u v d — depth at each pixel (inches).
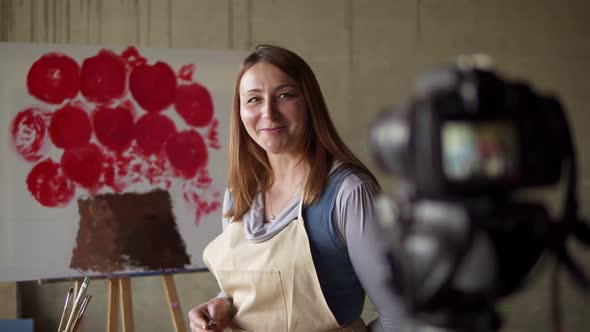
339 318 55.6
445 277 14.8
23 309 143.6
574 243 15.5
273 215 59.4
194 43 146.2
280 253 55.8
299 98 56.1
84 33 143.4
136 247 106.1
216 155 111.0
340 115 149.8
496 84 14.4
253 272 57.0
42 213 104.0
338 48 149.2
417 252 15.3
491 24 152.7
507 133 14.3
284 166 59.3
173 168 109.0
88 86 106.7
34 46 105.4
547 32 154.0
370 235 50.3
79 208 105.1
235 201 61.9
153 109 109.0
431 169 14.5
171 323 148.6
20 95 104.7
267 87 55.9
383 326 40.9
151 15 145.2
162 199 108.1
